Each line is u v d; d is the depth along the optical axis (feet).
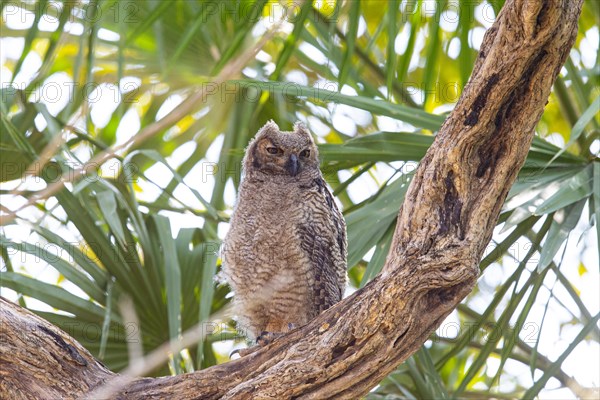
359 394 27.35
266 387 26.84
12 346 27.37
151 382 28.37
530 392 34.12
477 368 36.29
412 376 39.75
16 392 27.37
